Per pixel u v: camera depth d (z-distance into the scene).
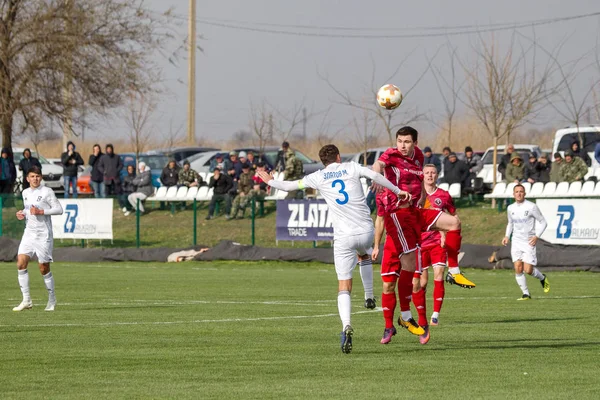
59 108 102.06
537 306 41.62
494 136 101.44
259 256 74.31
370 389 20.83
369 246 26.95
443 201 35.56
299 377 22.47
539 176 85.44
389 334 28.23
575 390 20.67
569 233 66.81
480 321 35.41
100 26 102.94
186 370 23.59
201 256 75.56
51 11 100.69
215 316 37.59
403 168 27.94
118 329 32.94
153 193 92.75
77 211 81.12
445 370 23.44
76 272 66.19
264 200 87.06
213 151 116.38
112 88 103.06
